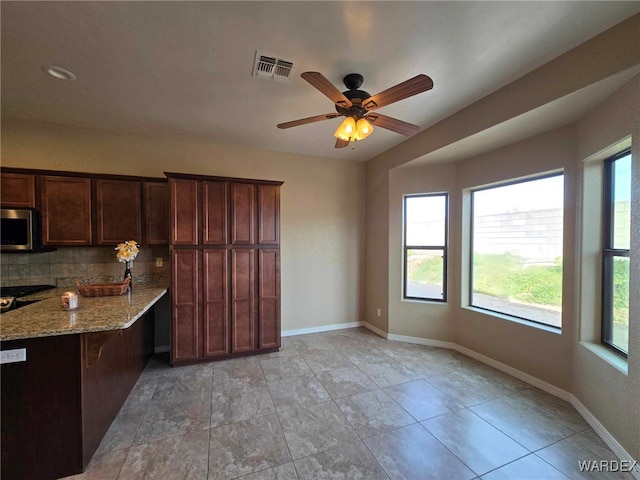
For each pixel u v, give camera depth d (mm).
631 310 1711
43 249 2846
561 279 2539
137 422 2143
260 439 1965
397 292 3969
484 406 2363
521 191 2943
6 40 1798
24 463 1602
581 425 2113
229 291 3314
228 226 3309
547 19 1649
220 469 1705
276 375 2918
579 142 2332
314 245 4316
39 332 1583
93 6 1539
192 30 1734
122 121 3035
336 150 4035
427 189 3764
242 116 2924
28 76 2207
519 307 2959
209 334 3229
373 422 2154
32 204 2789
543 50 1925
